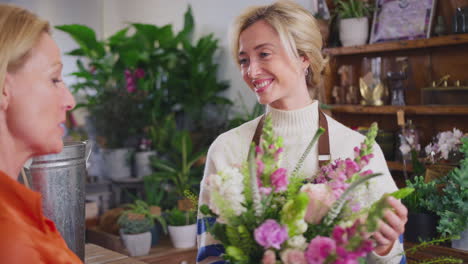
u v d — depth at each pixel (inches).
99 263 71.7
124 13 247.0
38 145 36.8
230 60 184.4
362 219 39.0
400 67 120.6
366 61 126.1
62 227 65.5
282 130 64.3
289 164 62.4
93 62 210.7
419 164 107.6
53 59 36.9
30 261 31.6
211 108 193.0
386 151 121.5
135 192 189.3
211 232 40.6
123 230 139.3
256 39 60.8
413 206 96.0
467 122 117.3
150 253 138.4
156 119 196.1
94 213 166.4
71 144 68.1
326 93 133.4
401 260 56.8
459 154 99.7
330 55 132.9
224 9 184.5
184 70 193.8
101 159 197.3
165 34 197.2
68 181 65.9
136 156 182.4
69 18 284.2
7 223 31.9
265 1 163.3
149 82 200.7
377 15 128.0
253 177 37.2
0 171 33.6
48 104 36.6
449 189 90.0
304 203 36.3
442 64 121.1
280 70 60.7
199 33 198.4
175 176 169.2
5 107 34.8
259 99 62.6
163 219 144.5
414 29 120.7
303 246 36.0
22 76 35.3
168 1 216.2
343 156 63.1
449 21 118.0
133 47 199.0
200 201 63.2
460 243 89.4
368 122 135.6
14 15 35.5
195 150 178.9
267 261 35.5
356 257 34.1
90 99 205.6
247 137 67.0
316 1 133.3
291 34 60.4
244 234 37.7
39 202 34.2
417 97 125.9
